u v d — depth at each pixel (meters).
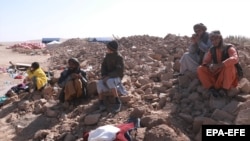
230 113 5.47
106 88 6.71
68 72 7.60
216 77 6.08
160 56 10.27
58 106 7.52
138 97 6.91
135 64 9.57
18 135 6.66
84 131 6.04
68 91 7.31
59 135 6.12
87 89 7.55
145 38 14.15
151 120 5.47
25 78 11.40
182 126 5.52
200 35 7.08
